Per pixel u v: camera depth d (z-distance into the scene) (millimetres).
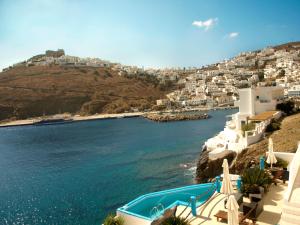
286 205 12641
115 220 16016
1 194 42656
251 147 38438
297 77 175625
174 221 13227
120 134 109312
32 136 122375
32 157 73250
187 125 121625
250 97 56719
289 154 20406
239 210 14305
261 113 55062
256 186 15750
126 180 46344
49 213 34156
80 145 88500
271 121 48344
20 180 50625
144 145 78438
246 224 13320
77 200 38312
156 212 17547
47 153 77750
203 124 120812
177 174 47500
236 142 43250
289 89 132250
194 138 83938
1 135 133625
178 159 58094
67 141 99750
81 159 66375
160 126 127000
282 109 57531
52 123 187500
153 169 51812
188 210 15766
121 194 39906
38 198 40000
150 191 40406
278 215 14258
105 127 142625
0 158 74438
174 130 107688
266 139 40062
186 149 67812
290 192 13070
